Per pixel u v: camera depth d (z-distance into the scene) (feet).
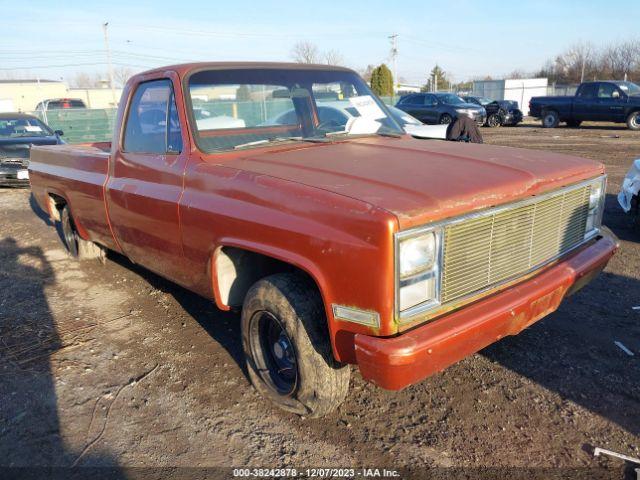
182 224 10.92
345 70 14.55
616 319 13.60
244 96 12.28
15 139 37.83
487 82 143.23
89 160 15.23
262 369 10.39
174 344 13.16
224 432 9.80
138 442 9.60
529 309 9.11
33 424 10.19
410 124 30.04
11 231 25.48
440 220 7.95
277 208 8.89
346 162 10.05
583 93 73.77
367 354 7.66
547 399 10.39
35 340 13.61
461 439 9.39
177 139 11.58
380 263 7.50
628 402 10.22
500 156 10.75
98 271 18.66
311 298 9.06
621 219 23.67
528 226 9.38
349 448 9.27
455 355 8.25
